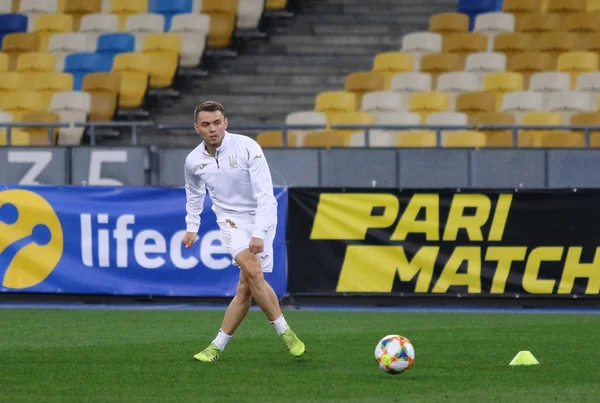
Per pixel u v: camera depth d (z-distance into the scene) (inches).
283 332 624.4
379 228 1043.3
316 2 1908.2
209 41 1786.4
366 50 1839.3
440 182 1229.7
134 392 515.8
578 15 1688.0
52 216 1054.4
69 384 542.0
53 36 1763.0
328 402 486.9
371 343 738.2
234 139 605.0
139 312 988.6
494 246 1042.1
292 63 1804.9
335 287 1046.4
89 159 1215.6
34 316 945.5
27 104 1604.3
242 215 616.7
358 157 1225.4
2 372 586.6
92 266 1054.4
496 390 525.0
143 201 1053.8
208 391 519.5
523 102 1502.2
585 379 565.0
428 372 591.5
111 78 1599.4
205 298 1075.9
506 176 1232.8
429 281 1042.1
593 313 997.2
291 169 1221.7
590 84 1544.0
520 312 1006.4
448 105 1533.0
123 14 1823.3
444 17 1716.3
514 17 1716.3
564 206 1042.1
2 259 1056.2
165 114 1675.7
